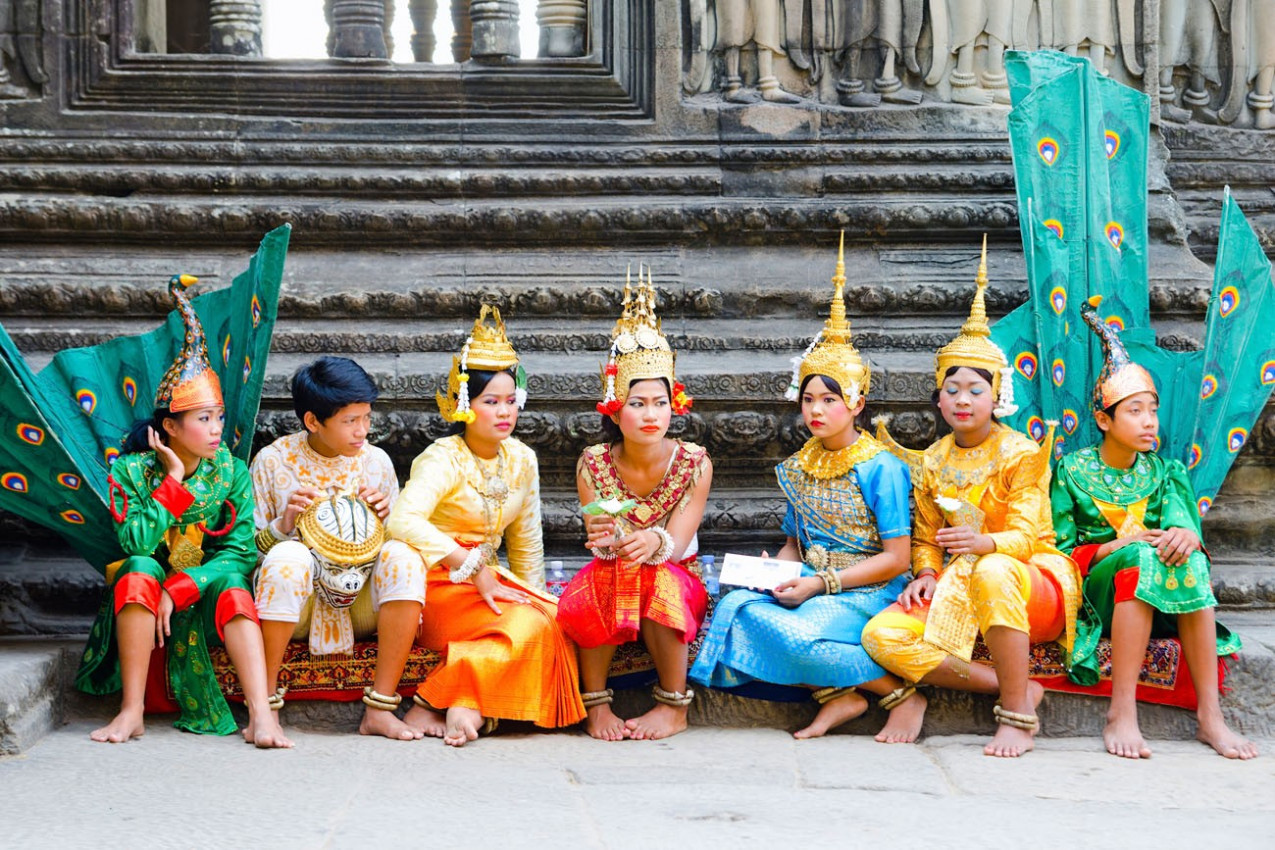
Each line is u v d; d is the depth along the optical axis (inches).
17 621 158.1
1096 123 165.8
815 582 139.3
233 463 141.5
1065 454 159.5
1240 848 99.7
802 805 109.5
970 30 187.8
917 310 178.2
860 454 143.3
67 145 182.9
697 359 173.0
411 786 113.6
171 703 138.3
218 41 191.6
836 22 189.3
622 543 133.3
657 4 187.0
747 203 182.7
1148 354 159.9
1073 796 113.7
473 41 189.0
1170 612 133.3
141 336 154.1
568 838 99.6
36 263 177.8
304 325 175.8
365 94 187.5
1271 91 200.2
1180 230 183.0
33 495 139.3
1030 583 134.0
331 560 135.8
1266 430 165.6
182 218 179.3
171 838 98.4
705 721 141.1
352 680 139.2
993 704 138.9
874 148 186.9
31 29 184.2
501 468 143.6
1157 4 188.9
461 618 137.5
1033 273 159.5
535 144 187.6
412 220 180.9
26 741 126.1
